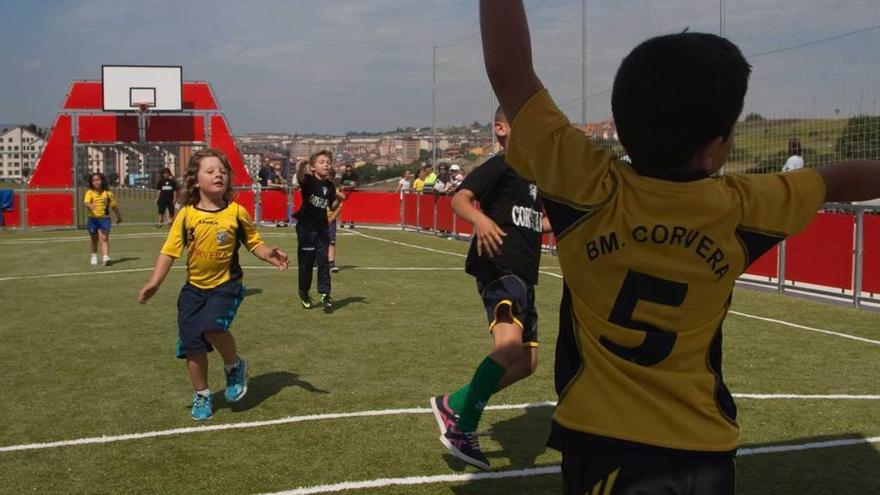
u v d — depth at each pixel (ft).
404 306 32.68
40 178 89.71
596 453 5.76
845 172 6.10
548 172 5.94
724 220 5.66
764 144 40.11
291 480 13.96
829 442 15.81
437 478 13.99
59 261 50.08
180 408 18.44
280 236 69.00
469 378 21.09
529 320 14.21
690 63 5.36
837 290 34.19
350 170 78.69
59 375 21.61
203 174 17.43
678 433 5.65
